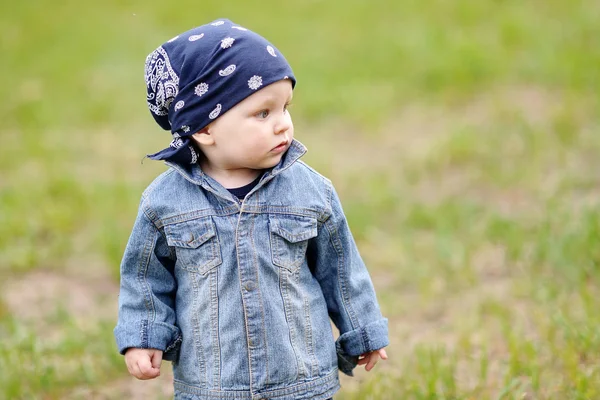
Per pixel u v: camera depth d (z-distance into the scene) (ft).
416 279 25.00
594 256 23.38
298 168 13.46
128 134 43.73
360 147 38.70
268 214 12.99
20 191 34.60
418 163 34.96
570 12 53.98
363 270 13.99
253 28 61.00
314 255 13.69
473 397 17.35
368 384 18.29
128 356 13.24
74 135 43.78
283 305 12.92
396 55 51.31
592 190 29.12
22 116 46.68
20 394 18.97
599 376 17.48
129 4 72.43
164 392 19.60
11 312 24.23
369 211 30.25
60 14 70.54
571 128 35.12
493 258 25.58
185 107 12.60
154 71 13.01
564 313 20.38
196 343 13.11
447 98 43.24
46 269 27.78
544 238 25.04
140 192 34.09
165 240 13.30
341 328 13.94
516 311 21.83
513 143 34.96
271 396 12.86
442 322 22.16
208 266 12.91
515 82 43.86
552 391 17.30
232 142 12.59
